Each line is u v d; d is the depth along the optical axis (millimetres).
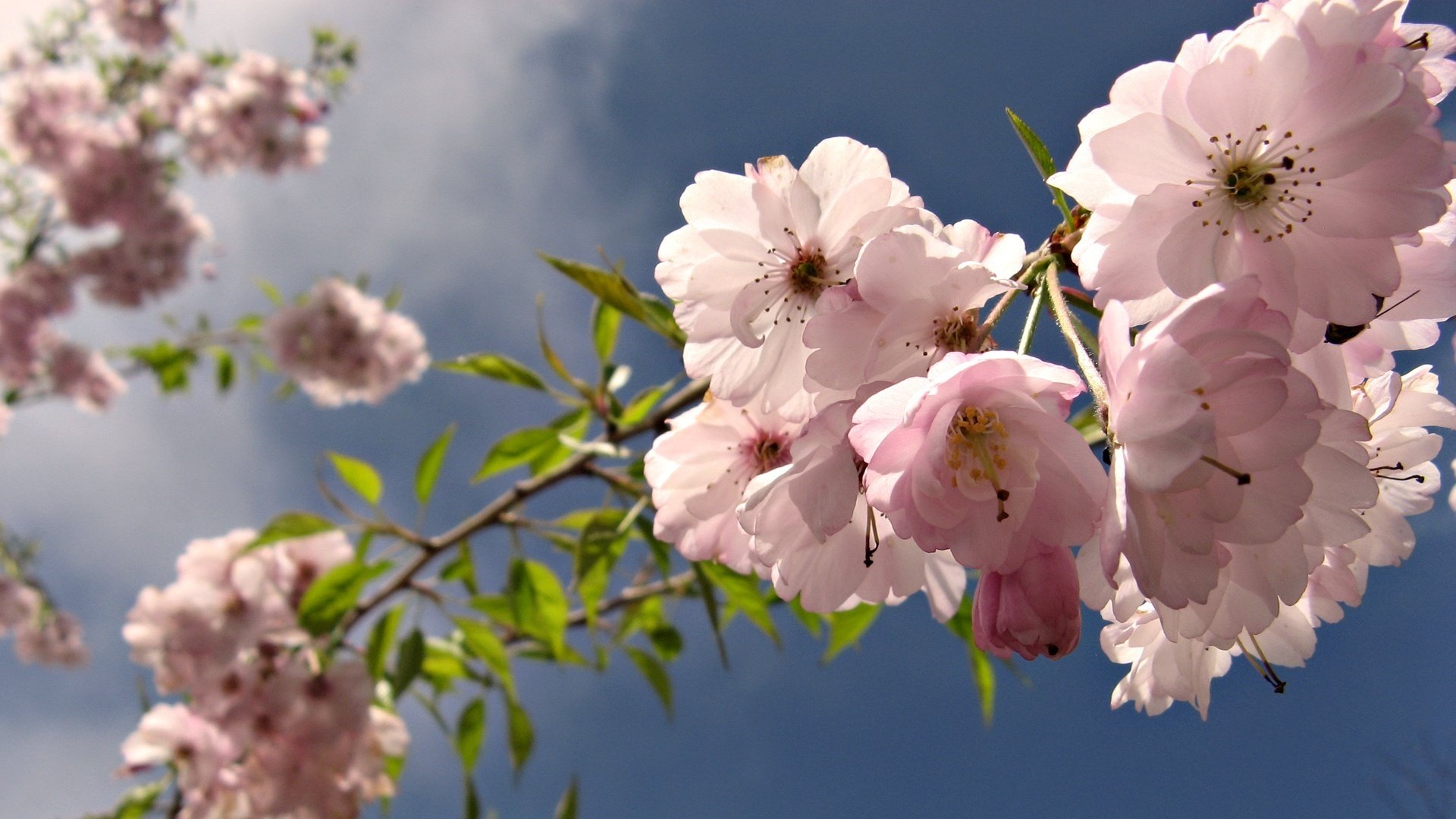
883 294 236
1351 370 247
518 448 359
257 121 1062
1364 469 232
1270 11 231
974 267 233
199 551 428
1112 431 222
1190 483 220
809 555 252
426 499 386
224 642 407
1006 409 230
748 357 260
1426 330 244
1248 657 253
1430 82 235
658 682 446
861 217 257
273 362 815
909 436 229
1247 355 222
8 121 1018
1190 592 223
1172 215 233
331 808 391
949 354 228
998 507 228
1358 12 231
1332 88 231
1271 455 224
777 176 260
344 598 377
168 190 1089
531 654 448
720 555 279
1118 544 219
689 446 278
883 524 254
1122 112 237
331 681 391
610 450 342
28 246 1061
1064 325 235
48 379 1076
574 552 356
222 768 394
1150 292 233
